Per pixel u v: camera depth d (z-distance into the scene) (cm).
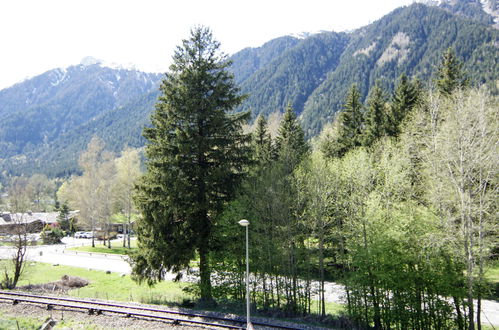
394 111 3638
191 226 2219
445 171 1775
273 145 3938
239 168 2369
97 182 5834
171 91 2272
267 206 2297
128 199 5341
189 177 2255
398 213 1942
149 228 2177
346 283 2066
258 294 2356
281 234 2298
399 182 2155
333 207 2312
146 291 2938
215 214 2295
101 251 5328
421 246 1805
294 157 2545
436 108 2019
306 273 2517
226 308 2202
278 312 2178
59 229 7531
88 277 3628
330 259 2905
